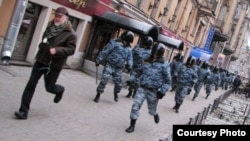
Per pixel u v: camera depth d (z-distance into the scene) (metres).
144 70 8.27
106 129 7.71
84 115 8.20
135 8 18.92
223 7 54.09
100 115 8.70
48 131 6.39
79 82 12.17
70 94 9.77
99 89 9.88
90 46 15.45
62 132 6.58
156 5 22.62
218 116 15.16
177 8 28.34
